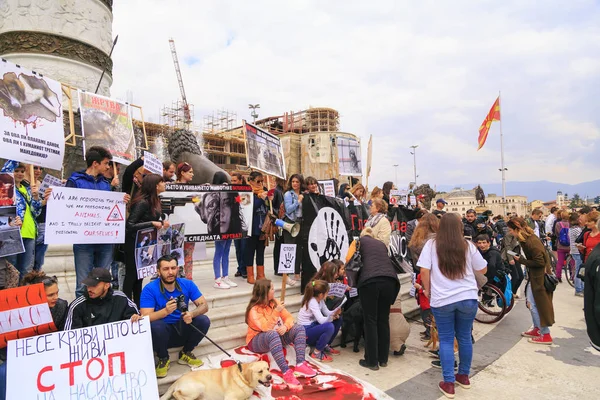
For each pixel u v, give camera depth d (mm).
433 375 4602
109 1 9609
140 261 4254
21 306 3213
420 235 5410
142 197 4281
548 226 12055
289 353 4684
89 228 3971
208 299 5238
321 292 4871
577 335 6148
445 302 4047
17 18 8203
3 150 3934
